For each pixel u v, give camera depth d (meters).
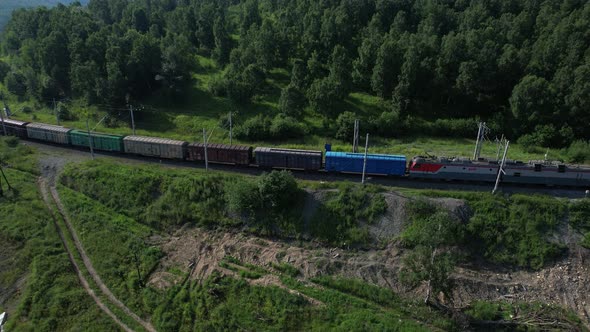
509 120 81.81
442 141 79.62
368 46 90.81
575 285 46.72
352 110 88.12
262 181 55.56
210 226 57.03
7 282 49.34
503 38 91.50
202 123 86.56
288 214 55.59
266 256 52.25
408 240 50.78
